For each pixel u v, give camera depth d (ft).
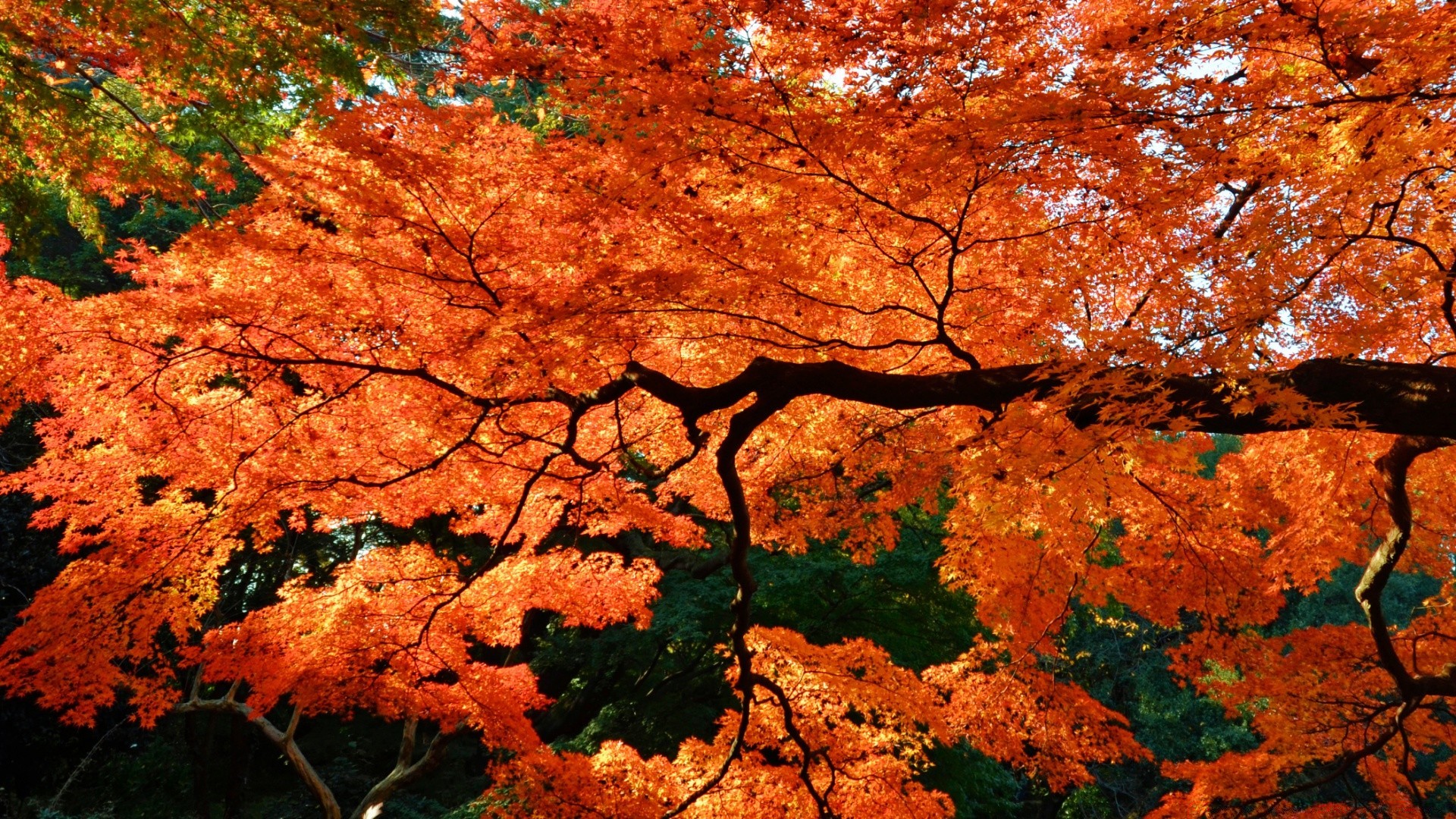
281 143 14.32
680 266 14.80
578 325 14.42
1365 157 11.71
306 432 17.87
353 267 14.88
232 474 17.81
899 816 20.30
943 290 17.15
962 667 23.71
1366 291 13.35
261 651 18.43
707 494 22.48
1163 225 13.88
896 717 22.47
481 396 16.65
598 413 20.57
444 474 19.52
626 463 21.79
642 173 13.28
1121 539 21.40
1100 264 14.89
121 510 19.21
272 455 17.74
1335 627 23.52
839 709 21.98
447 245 14.73
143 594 17.44
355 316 15.46
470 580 19.53
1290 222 11.30
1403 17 10.06
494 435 18.95
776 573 41.81
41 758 40.91
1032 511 19.54
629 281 13.58
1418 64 10.34
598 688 46.75
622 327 15.38
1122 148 12.30
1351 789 24.22
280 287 14.75
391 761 53.93
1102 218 14.40
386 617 19.76
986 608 22.22
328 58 17.44
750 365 15.53
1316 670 23.39
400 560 20.72
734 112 12.30
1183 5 10.50
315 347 16.30
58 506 18.20
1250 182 13.62
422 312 15.78
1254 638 21.39
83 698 17.56
